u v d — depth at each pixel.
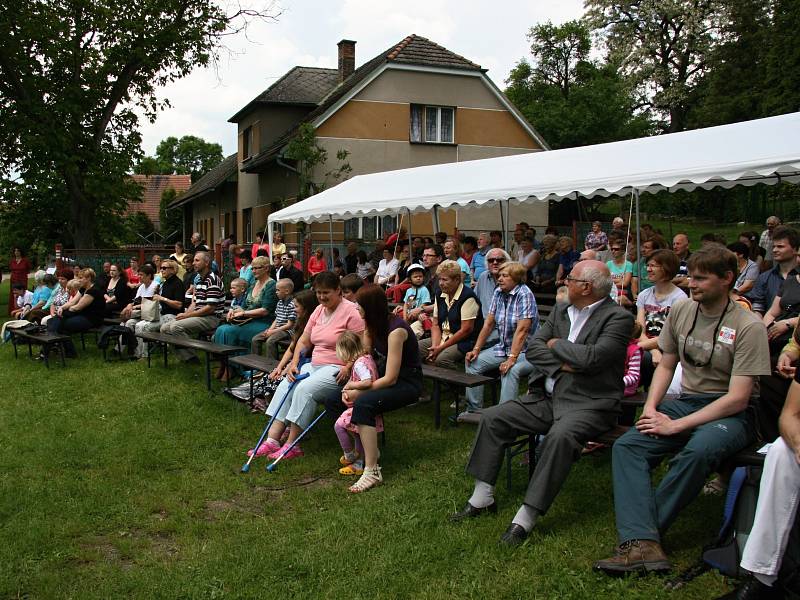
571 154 8.96
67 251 16.39
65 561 3.68
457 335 6.18
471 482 4.56
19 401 7.17
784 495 2.91
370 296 4.90
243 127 24.50
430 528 3.92
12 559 3.66
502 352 5.81
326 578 3.40
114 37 18.14
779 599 2.97
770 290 5.96
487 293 6.75
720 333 3.54
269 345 7.47
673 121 33.50
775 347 5.07
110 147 19.41
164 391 7.40
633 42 32.38
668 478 3.38
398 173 12.44
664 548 3.53
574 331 4.05
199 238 16.28
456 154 20.72
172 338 8.10
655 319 5.40
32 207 20.09
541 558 3.47
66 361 9.39
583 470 4.68
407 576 3.38
